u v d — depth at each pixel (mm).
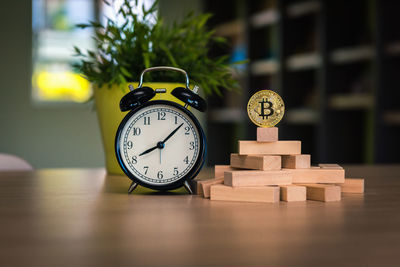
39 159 4504
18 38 4461
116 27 1439
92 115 4582
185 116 1033
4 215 753
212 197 926
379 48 3193
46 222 691
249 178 925
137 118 1027
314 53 3982
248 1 4707
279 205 861
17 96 4465
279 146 1001
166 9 4816
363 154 3840
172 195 1003
